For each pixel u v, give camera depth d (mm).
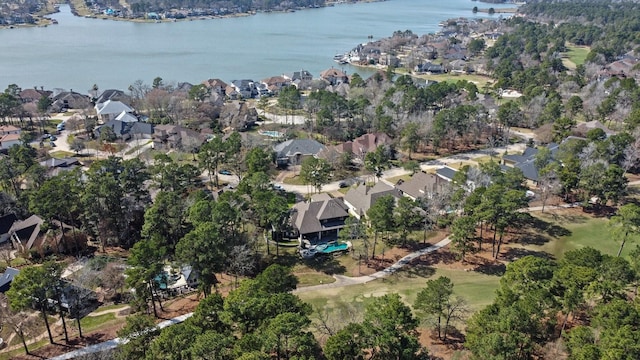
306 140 150250
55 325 75750
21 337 69000
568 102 173000
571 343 57031
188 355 53750
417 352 60438
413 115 167875
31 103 186875
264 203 94125
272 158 140875
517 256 92750
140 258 72625
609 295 63969
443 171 127688
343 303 78750
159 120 186000
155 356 54062
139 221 106625
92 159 149125
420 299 65875
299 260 94688
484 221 93938
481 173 113125
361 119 175125
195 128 177500
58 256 97938
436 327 70375
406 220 93250
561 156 124938
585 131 147375
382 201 94125
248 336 55031
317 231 101875
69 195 95062
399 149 153750
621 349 50188
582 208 110875
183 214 97750
